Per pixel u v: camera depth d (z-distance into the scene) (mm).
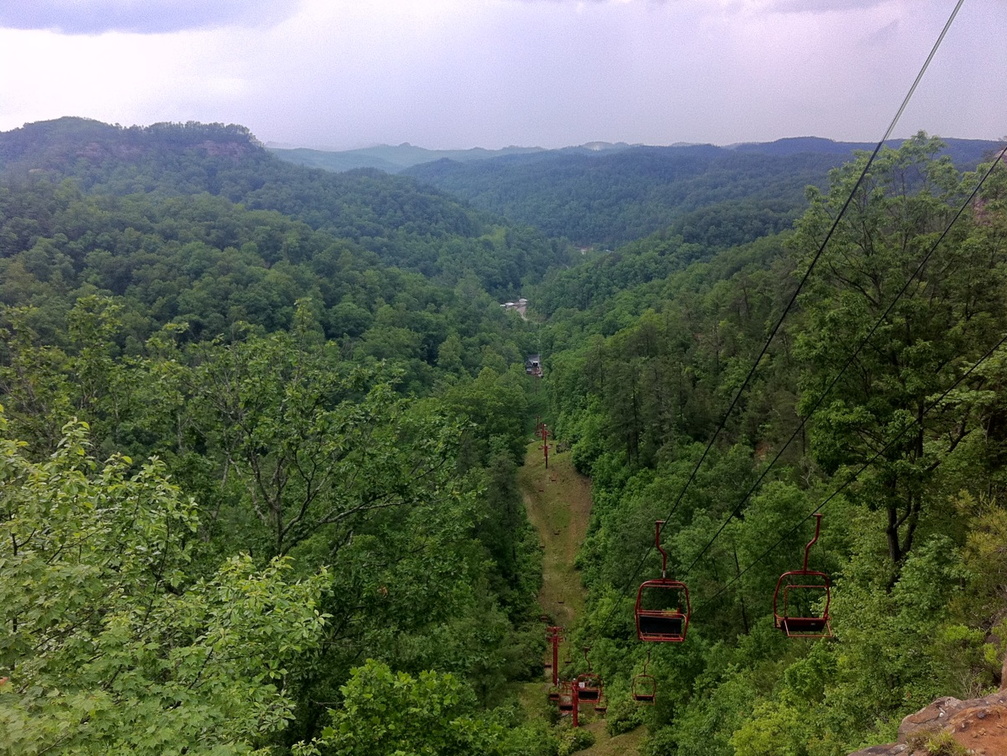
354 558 15641
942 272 17156
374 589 15180
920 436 16609
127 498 8703
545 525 51750
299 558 16453
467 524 17266
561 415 74438
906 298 16906
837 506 22281
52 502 7355
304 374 17422
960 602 12117
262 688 8375
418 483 17062
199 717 6715
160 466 8914
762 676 19094
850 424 16547
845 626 13867
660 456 44281
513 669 29078
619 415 50125
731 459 33281
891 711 11961
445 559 16406
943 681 10727
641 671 25812
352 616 15609
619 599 31391
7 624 6797
